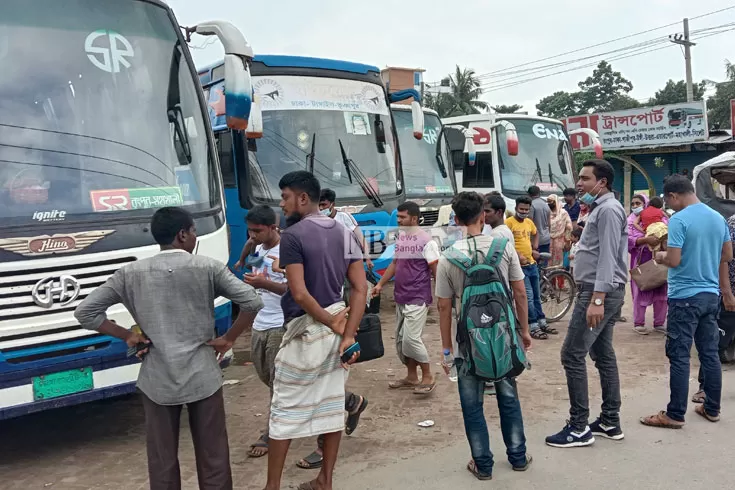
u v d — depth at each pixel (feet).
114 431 16.62
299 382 11.79
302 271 11.59
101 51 15.72
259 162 25.14
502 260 13.53
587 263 14.83
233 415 17.54
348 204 26.25
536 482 13.32
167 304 10.69
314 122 26.55
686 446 14.97
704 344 16.43
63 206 13.87
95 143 14.96
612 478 13.41
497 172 40.98
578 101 233.14
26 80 14.57
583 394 14.97
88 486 13.48
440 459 14.55
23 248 13.05
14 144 13.96
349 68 27.99
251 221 14.46
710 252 15.98
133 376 14.53
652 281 25.34
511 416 13.75
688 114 72.18
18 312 12.98
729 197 26.45
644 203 33.99
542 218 30.58
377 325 14.52
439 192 36.42
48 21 15.17
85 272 13.69
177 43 17.37
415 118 28.58
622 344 24.47
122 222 14.37
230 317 16.81
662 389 19.12
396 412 17.62
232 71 17.70
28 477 13.94
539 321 26.04
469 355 12.98
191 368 10.78
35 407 13.38
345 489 13.15
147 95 16.20
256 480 13.62
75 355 13.65
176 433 11.06
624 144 77.30
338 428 12.19
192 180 16.31
